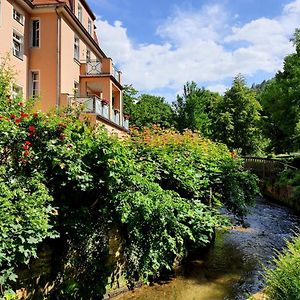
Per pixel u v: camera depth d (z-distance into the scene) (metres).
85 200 6.10
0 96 7.44
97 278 6.25
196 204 7.89
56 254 5.63
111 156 5.79
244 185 10.79
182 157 8.63
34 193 4.84
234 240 11.14
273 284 4.25
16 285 5.00
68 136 5.61
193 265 8.63
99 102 17.39
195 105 38.22
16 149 5.10
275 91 26.31
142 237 6.43
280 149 30.05
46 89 17.95
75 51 21.03
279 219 14.72
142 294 6.87
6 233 4.27
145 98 56.44
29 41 18.16
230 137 37.09
